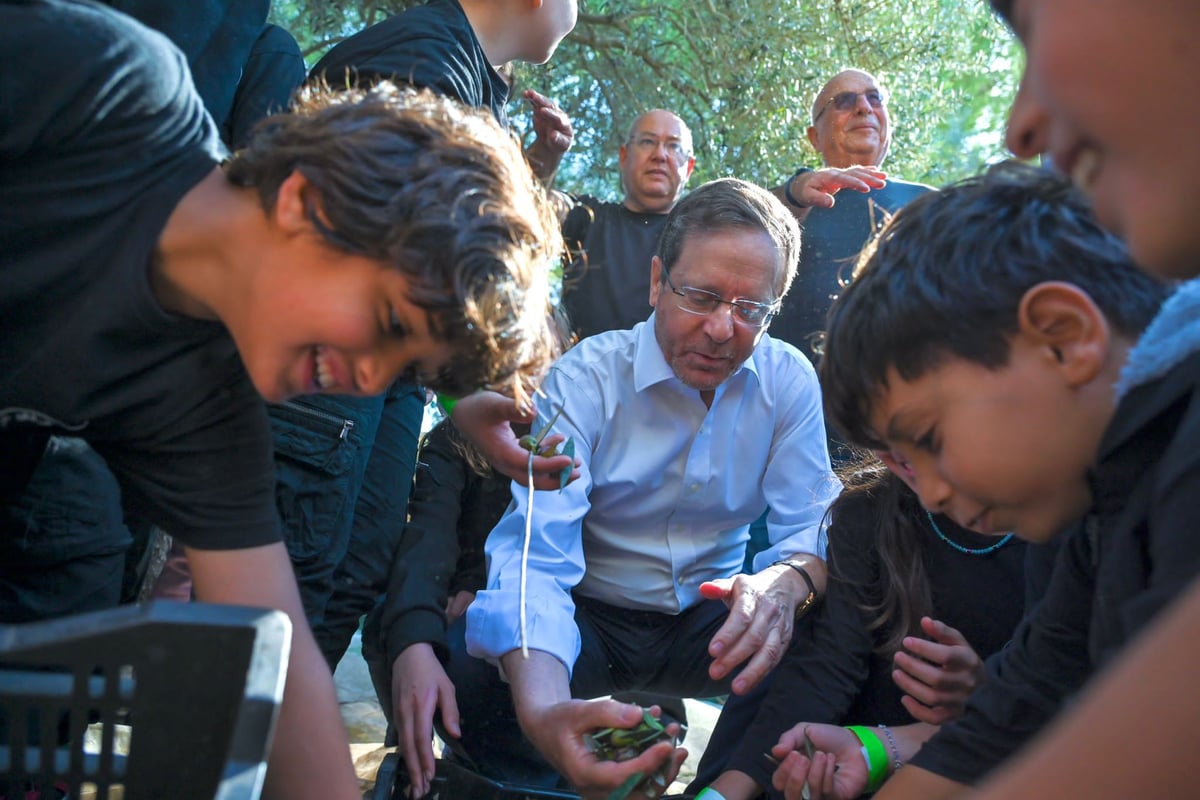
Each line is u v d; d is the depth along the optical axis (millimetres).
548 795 2119
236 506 1558
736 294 2340
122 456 1549
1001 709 1570
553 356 1957
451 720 2277
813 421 2611
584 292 3600
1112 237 1267
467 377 1412
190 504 1542
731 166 6398
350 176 1289
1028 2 905
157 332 1415
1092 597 1503
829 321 1453
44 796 1092
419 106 1428
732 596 2221
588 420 2516
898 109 6641
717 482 2572
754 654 2195
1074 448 1242
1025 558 1934
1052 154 934
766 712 2158
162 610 1017
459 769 2164
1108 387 1230
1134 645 763
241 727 907
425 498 2672
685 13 6508
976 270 1265
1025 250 1261
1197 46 800
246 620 1016
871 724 2186
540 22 2664
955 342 1263
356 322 1316
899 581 2100
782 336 3469
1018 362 1241
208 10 2240
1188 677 690
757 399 2562
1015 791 728
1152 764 688
